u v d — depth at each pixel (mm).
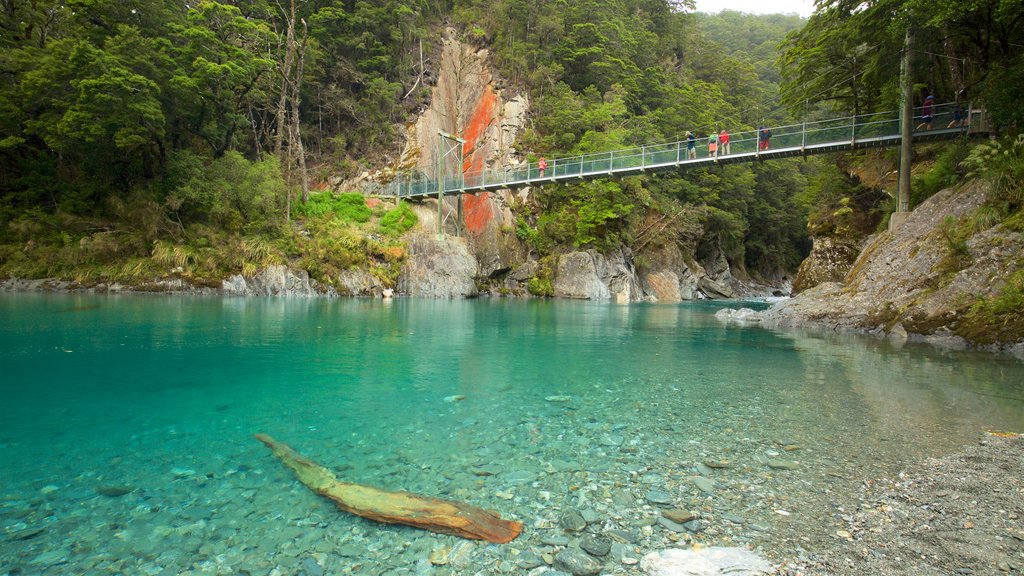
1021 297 11203
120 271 24516
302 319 15672
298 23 39344
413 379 7711
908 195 17516
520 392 7004
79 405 5941
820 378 8078
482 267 36125
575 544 3059
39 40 28688
